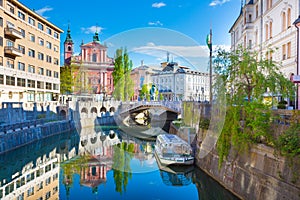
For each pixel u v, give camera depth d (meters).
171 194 10.24
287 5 22.34
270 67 13.09
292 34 20.89
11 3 29.83
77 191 9.93
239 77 12.33
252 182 9.95
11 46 29.06
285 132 8.88
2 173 16.75
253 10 30.81
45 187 13.55
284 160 8.52
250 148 10.59
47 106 31.72
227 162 12.03
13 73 30.17
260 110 10.45
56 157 20.62
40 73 36.34
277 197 8.44
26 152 22.64
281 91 13.39
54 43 40.44
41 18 35.78
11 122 24.62
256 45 28.22
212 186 13.01
